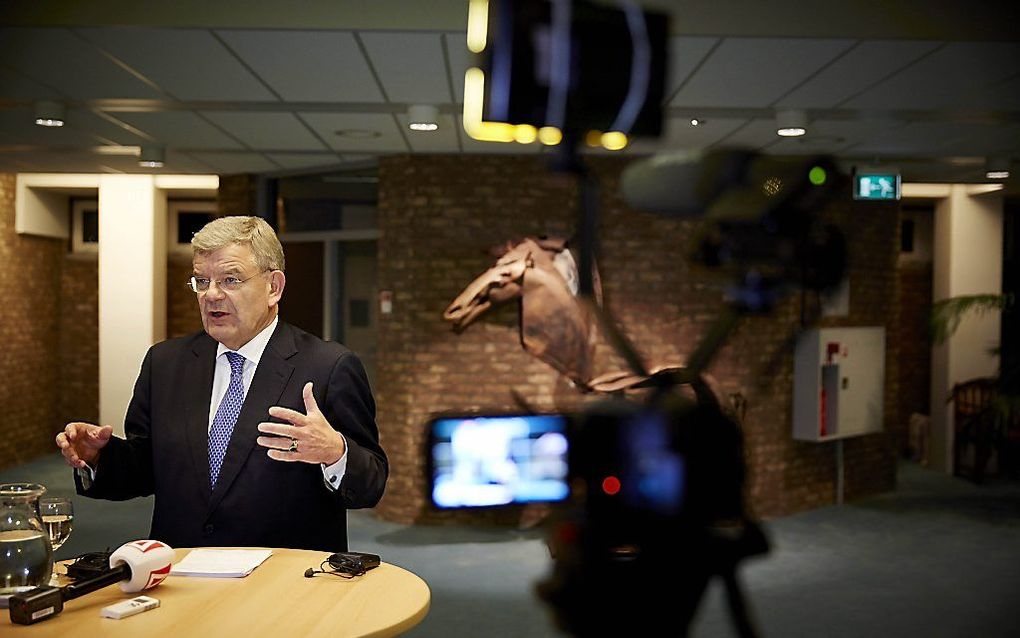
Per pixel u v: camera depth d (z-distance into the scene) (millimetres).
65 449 1954
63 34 3988
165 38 4043
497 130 960
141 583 1678
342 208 7418
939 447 9094
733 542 900
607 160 6219
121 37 4031
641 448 900
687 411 912
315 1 3891
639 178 930
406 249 6629
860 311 7328
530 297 6062
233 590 1719
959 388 8805
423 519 6438
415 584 1765
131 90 4980
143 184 9258
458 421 5902
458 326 6145
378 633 1513
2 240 8914
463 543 5918
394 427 6625
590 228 1018
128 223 9258
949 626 4305
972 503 7414
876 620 4387
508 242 6457
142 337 9273
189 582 1766
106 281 9258
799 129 5379
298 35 3988
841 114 5273
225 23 3883
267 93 5023
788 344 1111
